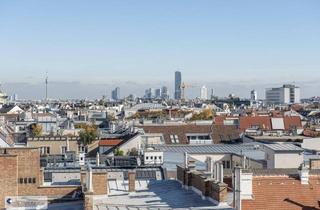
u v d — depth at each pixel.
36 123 176.00
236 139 141.25
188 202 37.78
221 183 36.88
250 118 182.12
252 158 76.75
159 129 145.50
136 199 39.72
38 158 39.09
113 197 40.56
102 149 128.75
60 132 159.50
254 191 45.97
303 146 103.12
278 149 68.19
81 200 39.09
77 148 135.38
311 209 45.06
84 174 41.28
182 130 146.12
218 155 84.12
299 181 47.31
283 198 45.84
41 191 38.91
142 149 99.94
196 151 86.31
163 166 69.25
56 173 59.25
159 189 43.09
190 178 42.06
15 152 38.84
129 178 41.84
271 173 49.16
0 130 90.38
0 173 38.25
